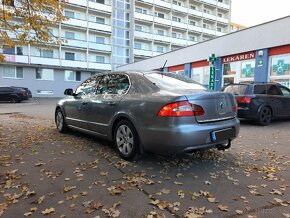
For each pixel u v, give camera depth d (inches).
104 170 170.2
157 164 181.5
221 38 733.3
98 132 219.3
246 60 666.8
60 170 170.7
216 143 165.0
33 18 347.6
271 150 223.6
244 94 368.2
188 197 131.8
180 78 202.8
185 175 162.1
